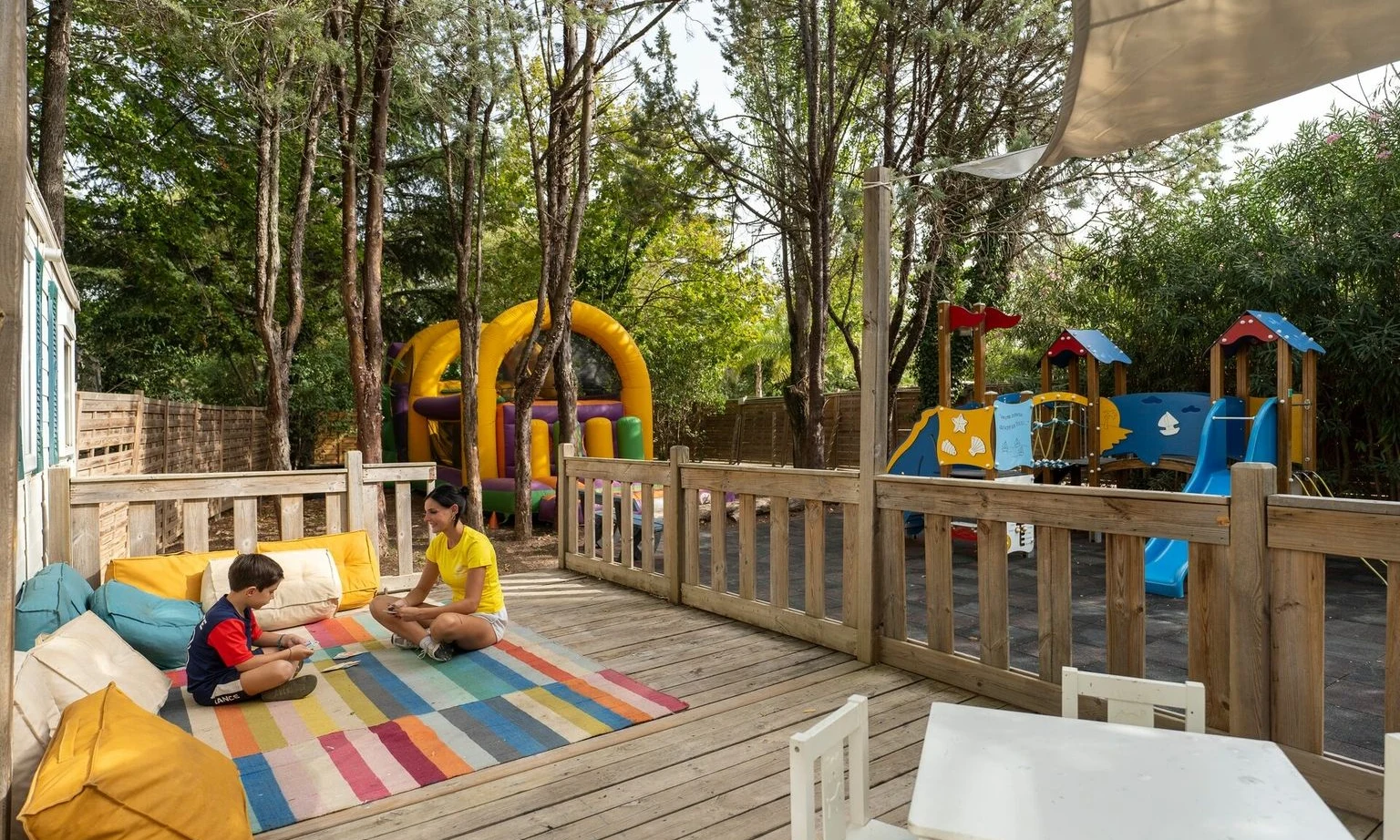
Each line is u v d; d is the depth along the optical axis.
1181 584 5.56
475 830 2.47
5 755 2.03
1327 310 7.34
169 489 4.84
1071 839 1.20
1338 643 4.58
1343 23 2.29
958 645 4.70
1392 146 6.86
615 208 13.69
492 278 15.29
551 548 8.09
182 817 2.04
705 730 3.24
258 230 8.03
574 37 7.74
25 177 2.03
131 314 14.38
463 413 8.16
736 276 15.21
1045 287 10.45
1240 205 8.24
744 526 4.93
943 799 1.32
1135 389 9.35
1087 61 2.53
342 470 5.51
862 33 9.50
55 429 5.00
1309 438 6.59
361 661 4.16
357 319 7.25
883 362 4.11
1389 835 1.21
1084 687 1.80
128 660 3.28
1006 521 3.49
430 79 7.20
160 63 11.65
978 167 4.29
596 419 10.41
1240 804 1.29
